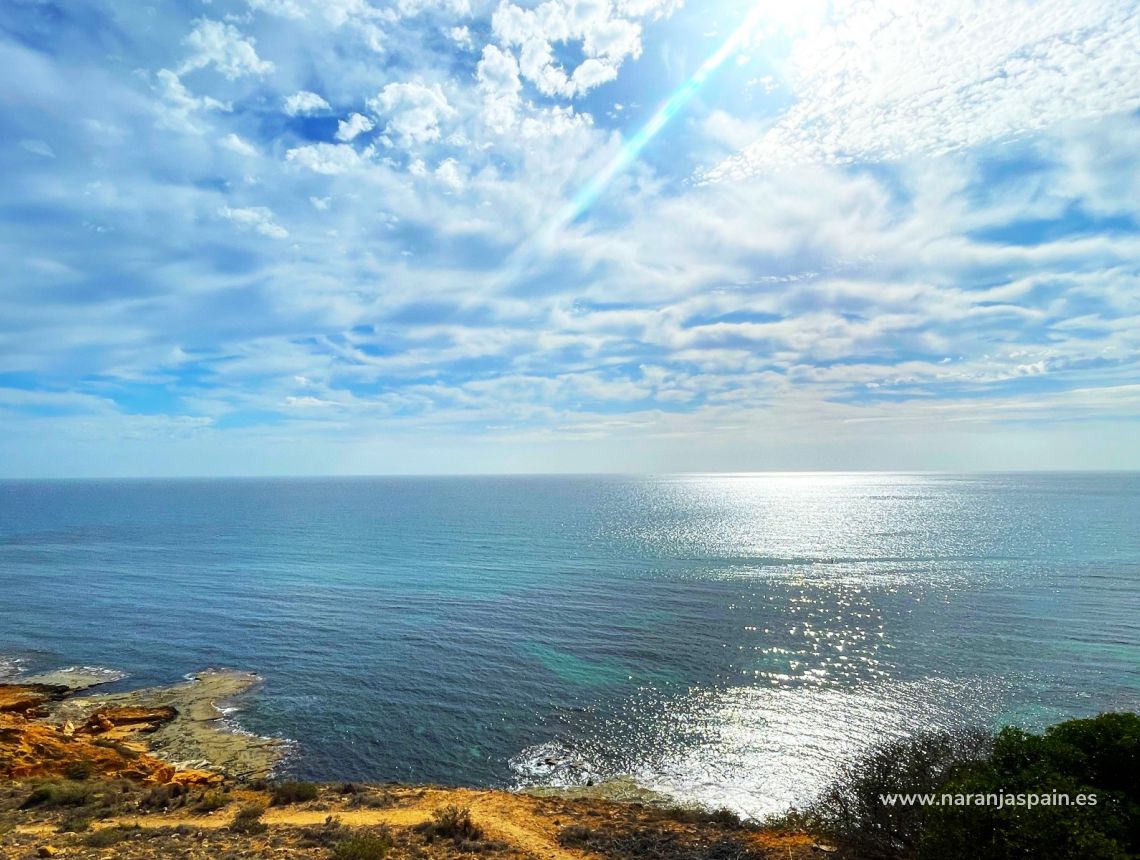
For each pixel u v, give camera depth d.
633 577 79.44
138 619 60.38
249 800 21.02
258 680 43.38
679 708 38.09
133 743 33.25
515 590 72.12
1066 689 39.28
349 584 76.69
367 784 25.62
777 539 116.44
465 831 16.70
